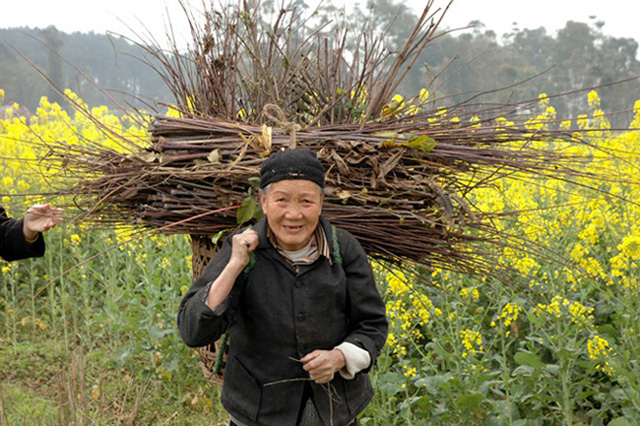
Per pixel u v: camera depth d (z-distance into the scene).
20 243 2.49
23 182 5.74
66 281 5.29
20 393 4.02
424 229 2.45
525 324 4.26
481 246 2.65
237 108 2.96
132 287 5.51
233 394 2.12
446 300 3.66
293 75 2.91
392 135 2.43
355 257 2.09
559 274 3.94
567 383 3.31
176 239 5.12
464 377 3.60
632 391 3.12
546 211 4.80
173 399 4.12
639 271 3.73
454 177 2.66
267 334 2.04
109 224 2.86
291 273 2.03
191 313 1.92
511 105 2.67
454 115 2.70
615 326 4.15
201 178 2.38
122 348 4.40
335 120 2.82
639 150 5.09
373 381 3.34
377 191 2.38
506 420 3.31
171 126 2.48
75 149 2.81
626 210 4.35
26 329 5.16
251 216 2.29
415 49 2.80
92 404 3.72
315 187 1.93
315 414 2.09
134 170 2.50
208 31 2.94
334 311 2.05
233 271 1.92
